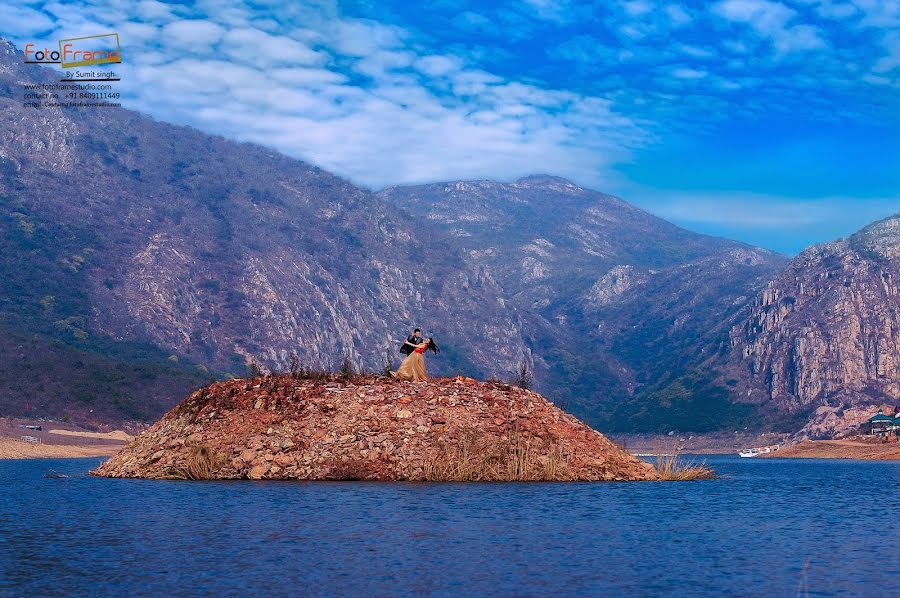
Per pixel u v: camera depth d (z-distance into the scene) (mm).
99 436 148625
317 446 40094
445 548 22375
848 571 20109
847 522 30156
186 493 33875
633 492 37500
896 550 23203
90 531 24625
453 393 43250
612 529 26156
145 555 21125
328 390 42875
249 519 26828
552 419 44031
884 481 62719
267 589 17812
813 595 17703
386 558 20953
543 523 26844
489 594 17609
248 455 40062
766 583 18766
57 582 18281
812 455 178125
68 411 172500
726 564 20844
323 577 18875
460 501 31734
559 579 18969
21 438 124812
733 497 38781
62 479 43000
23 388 176625
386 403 41969
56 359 193375
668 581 18875
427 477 38750
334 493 33750
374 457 39375
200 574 19078
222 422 42562
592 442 44625
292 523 26078
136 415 181125
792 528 27953
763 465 116125
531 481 39969
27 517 27406
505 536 24328
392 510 29016
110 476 43562
